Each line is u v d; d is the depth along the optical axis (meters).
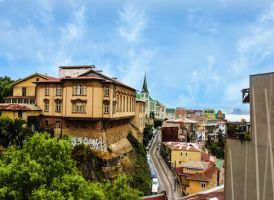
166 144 94.44
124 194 25.20
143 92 187.75
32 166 20.53
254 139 13.95
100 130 55.25
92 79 54.53
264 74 13.34
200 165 69.94
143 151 81.81
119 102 63.56
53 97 58.09
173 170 78.44
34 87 65.06
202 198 24.38
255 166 13.84
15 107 54.81
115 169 53.19
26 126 54.16
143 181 61.22
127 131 77.44
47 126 58.25
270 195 12.91
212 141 133.12
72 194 20.91
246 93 15.26
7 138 44.16
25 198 20.17
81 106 55.31
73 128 56.56
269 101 13.04
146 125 121.25
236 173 15.05
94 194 22.03
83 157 48.91
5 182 20.47
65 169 23.42
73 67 70.25
